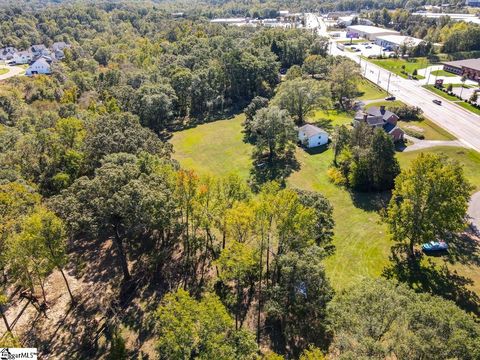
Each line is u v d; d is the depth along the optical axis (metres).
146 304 35.16
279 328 32.94
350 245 44.34
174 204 35.81
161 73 103.81
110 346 31.08
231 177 42.12
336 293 34.12
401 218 40.81
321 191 57.53
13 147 59.28
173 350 24.06
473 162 62.03
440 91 101.81
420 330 21.39
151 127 86.31
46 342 31.44
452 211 38.16
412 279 38.47
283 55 125.88
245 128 86.31
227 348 23.91
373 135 55.62
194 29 163.25
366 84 113.62
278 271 36.12
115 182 34.66
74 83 101.62
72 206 33.81
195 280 38.06
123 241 43.84
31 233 30.45
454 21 175.88
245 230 36.28
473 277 38.31
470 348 20.06
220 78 99.94
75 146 55.38
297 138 71.75
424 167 39.22
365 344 21.39
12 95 90.19
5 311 34.19
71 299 35.22
